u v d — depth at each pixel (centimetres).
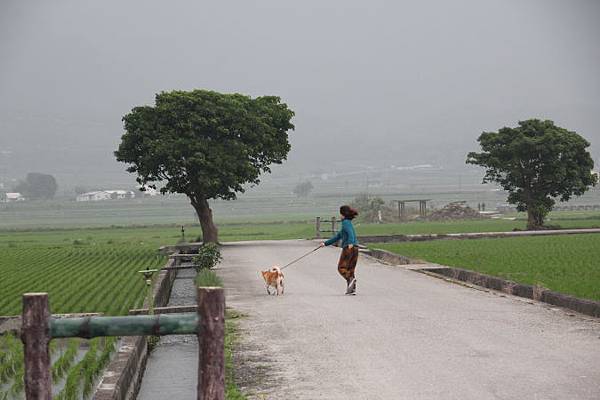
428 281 3031
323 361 1519
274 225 12825
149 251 5969
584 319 1988
